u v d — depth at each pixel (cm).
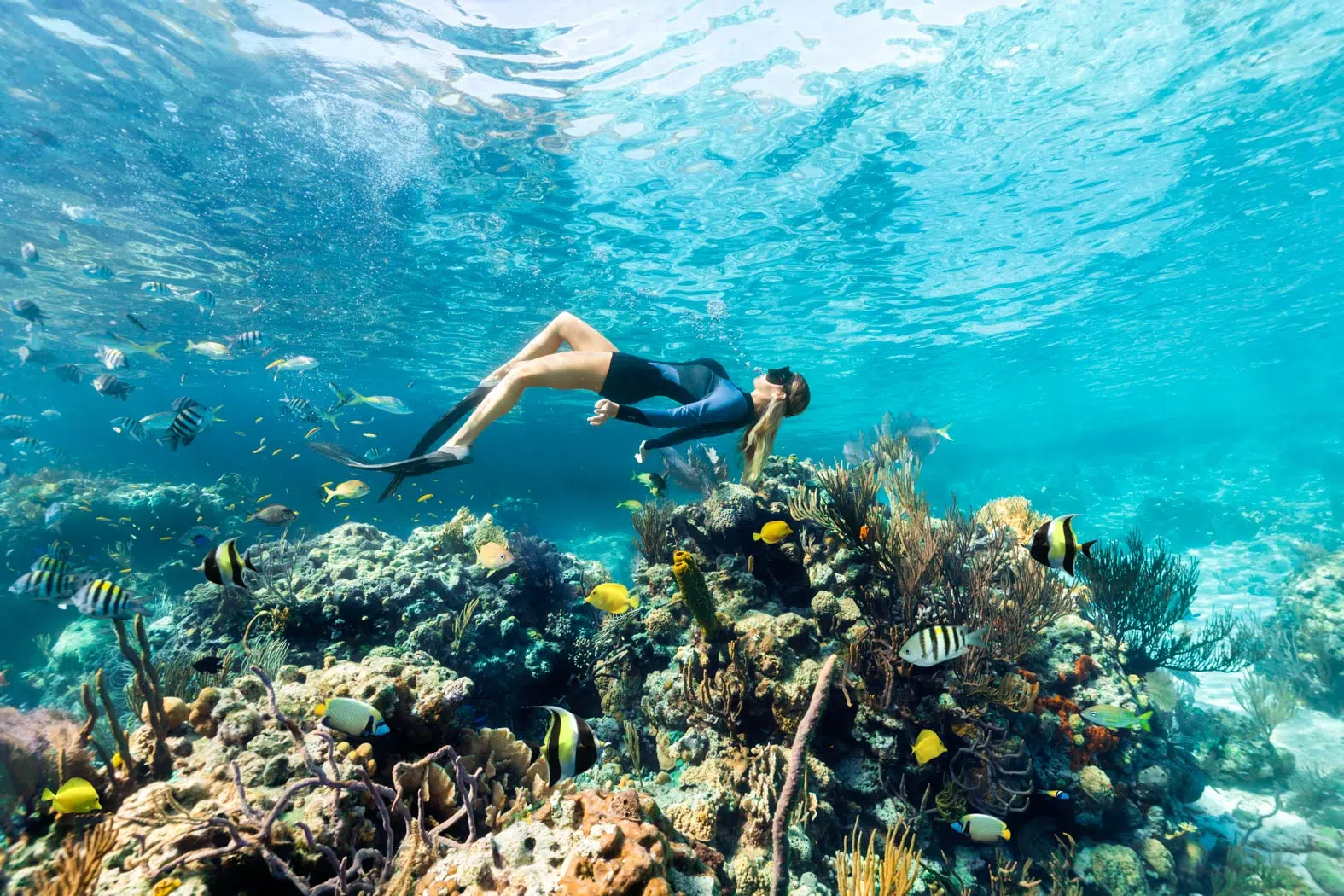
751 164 1234
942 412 4403
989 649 584
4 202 1382
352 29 917
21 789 270
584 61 978
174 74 991
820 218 1448
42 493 1595
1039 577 658
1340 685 1005
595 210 1389
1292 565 1817
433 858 256
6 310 2194
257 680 376
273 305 2073
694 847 337
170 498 1641
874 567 634
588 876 206
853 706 559
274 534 1861
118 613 399
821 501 698
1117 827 617
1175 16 908
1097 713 532
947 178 1305
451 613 700
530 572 854
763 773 482
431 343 2509
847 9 892
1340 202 1515
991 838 451
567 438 5822
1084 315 2298
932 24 915
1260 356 3550
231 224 1475
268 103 1061
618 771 535
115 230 1516
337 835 268
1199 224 1600
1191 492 3319
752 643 557
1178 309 2338
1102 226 1561
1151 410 5803
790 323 2233
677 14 901
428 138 1148
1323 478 3147
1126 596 758
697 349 2570
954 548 691
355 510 3017
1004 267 1783
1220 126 1173
